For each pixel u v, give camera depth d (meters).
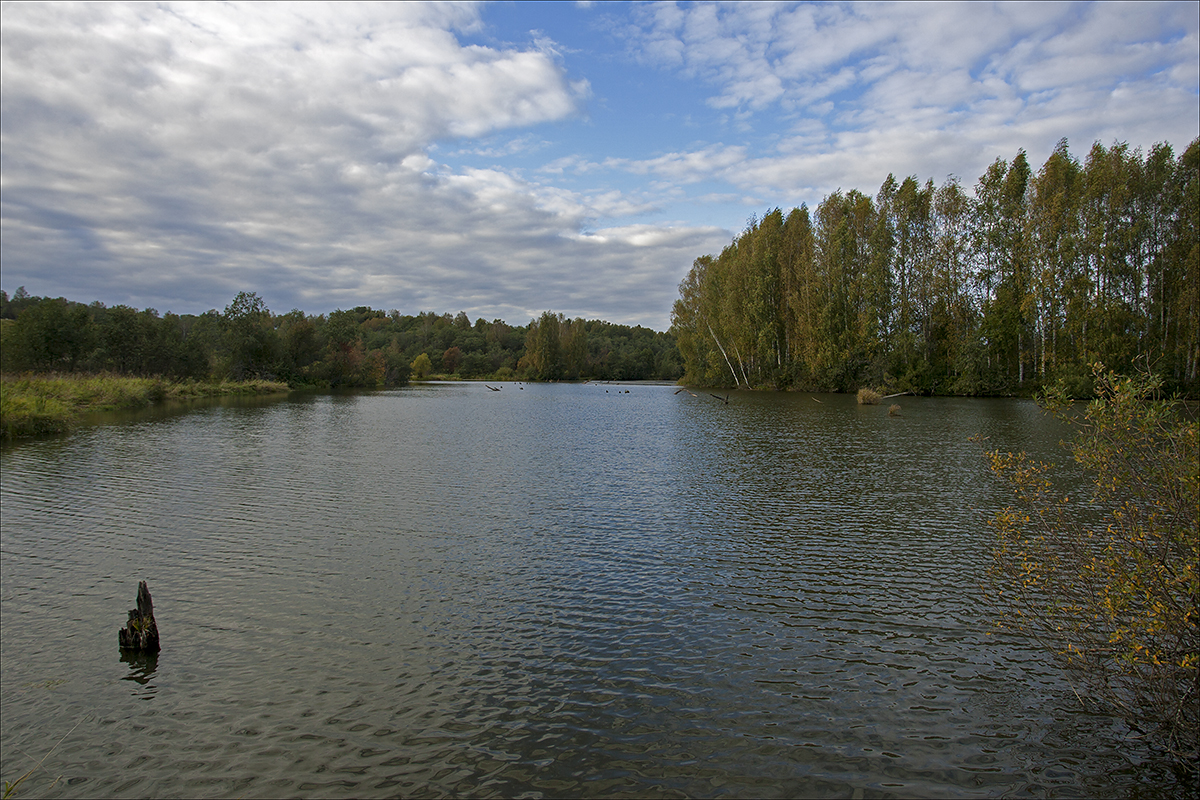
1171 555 5.96
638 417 42.06
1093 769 5.99
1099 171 50.00
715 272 79.75
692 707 7.12
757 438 29.72
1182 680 6.02
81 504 16.12
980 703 7.14
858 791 5.75
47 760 6.25
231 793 5.78
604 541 13.13
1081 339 50.94
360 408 50.44
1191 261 45.81
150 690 7.47
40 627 9.07
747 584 10.75
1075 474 19.28
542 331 126.75
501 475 20.34
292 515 15.16
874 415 41.00
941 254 60.84
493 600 10.08
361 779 5.95
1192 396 44.44
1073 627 7.57
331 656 8.25
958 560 11.91
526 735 6.62
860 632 8.93
